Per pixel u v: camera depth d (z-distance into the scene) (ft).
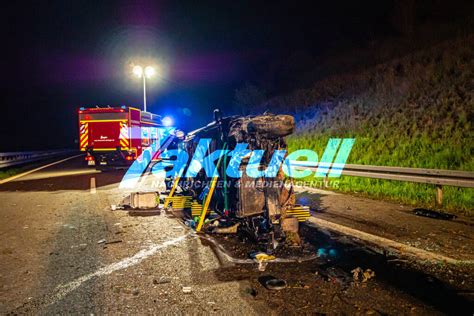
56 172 57.67
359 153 41.70
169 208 27.30
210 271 14.53
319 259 15.61
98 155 59.77
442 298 11.80
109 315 11.14
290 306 11.51
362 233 18.95
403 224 20.44
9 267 15.34
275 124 16.89
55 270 14.92
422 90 45.91
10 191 37.50
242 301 11.90
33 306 11.81
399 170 27.40
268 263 15.26
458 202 24.17
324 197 29.71
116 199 31.40
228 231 19.53
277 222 17.49
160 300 12.08
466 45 48.88
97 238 19.52
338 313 11.03
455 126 35.58
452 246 16.52
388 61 63.31
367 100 54.13
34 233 20.68
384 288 12.65
